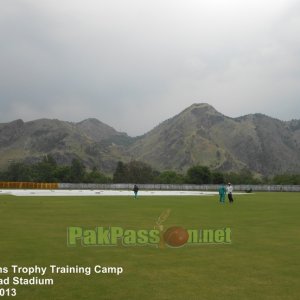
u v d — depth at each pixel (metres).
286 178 144.62
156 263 15.33
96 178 151.12
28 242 19.28
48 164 161.00
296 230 24.19
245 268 14.69
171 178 145.75
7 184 105.81
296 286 12.55
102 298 11.38
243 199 60.88
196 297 11.49
